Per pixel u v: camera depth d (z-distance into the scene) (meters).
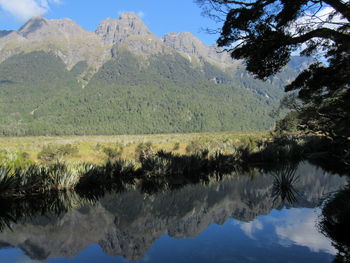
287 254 4.16
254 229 5.36
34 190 8.48
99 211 6.70
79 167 9.96
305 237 4.85
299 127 17.67
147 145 20.33
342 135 13.34
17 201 7.55
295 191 8.83
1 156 10.80
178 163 12.36
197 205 7.26
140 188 9.49
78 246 4.53
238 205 7.23
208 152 15.25
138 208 6.98
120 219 6.05
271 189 9.20
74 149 20.30
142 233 5.17
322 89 9.59
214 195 8.39
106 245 4.56
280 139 24.75
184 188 9.47
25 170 8.73
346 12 5.98
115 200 7.82
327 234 5.02
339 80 8.20
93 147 27.19
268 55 7.17
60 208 6.93
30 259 4.00
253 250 4.33
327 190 8.87
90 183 9.89
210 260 3.99
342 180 10.66
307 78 8.67
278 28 6.80
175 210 6.81
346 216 5.56
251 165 15.02
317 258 3.99
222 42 7.38
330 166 14.51
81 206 7.14
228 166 14.59
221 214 6.41
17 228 5.40
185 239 4.84
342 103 9.55
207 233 5.15
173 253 4.20
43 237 4.91
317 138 21.98
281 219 5.96
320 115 12.79
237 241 4.72
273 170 13.35
